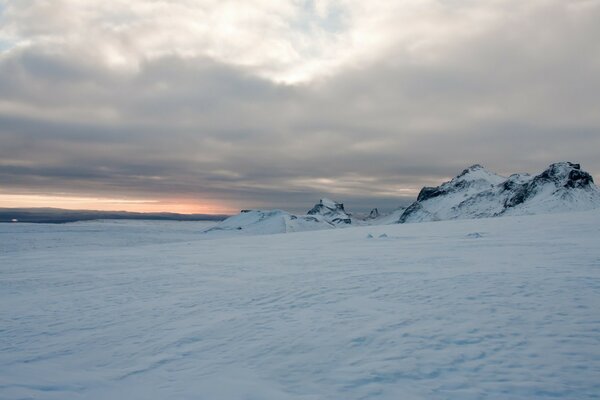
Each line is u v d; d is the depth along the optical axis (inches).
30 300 543.5
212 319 378.6
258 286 563.8
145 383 233.8
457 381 204.7
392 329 301.7
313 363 246.1
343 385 210.5
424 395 192.1
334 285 527.2
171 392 217.6
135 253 1435.8
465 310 340.8
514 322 296.0
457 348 250.5
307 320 349.4
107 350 305.6
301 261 888.9
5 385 238.2
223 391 213.8
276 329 327.9
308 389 209.2
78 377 250.5
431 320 318.0
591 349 235.6
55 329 378.9
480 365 222.1
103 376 250.5
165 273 778.2
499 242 1057.5
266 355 267.1
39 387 234.4
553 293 384.5
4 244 2839.6
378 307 378.9
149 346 308.0
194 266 887.1
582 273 494.6
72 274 821.9
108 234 4618.6
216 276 700.0
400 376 215.9
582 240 985.5
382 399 191.2
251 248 1466.5
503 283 452.1
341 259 879.1
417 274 575.5
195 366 257.1
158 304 470.6
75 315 436.5
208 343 304.7
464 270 583.2
